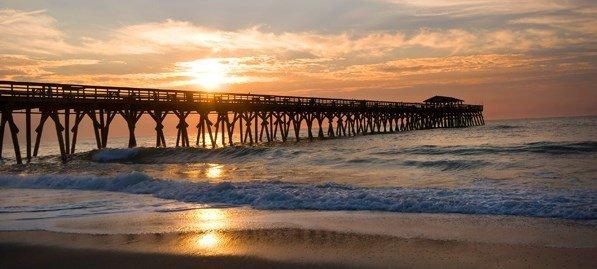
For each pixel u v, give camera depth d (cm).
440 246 765
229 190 1280
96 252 787
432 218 960
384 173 1658
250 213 1063
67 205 1215
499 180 1412
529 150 2202
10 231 941
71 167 2123
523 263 674
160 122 2891
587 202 1004
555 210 956
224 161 2252
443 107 6994
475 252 729
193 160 2366
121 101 2622
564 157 1920
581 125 6544
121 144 7119
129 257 755
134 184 1496
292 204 1134
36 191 1491
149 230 924
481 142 3244
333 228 902
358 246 779
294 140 4522
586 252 710
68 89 2416
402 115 6150
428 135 4766
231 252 767
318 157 2134
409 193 1183
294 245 796
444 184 1371
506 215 956
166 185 1423
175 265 711
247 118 3647
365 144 3344
